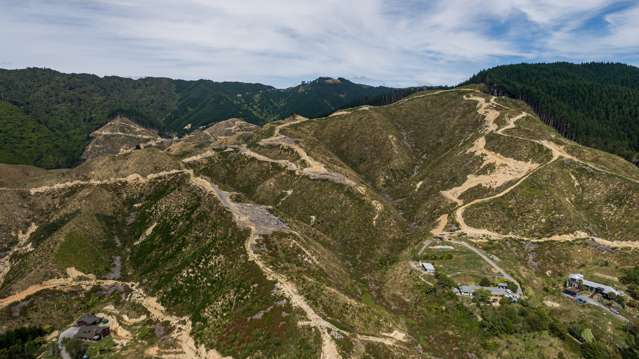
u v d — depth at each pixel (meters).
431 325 92.44
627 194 133.88
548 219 131.00
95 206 155.75
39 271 119.12
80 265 124.94
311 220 153.75
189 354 84.44
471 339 86.38
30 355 92.12
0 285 122.88
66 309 109.25
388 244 135.00
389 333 84.69
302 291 88.81
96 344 93.62
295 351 75.12
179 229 134.88
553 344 82.69
